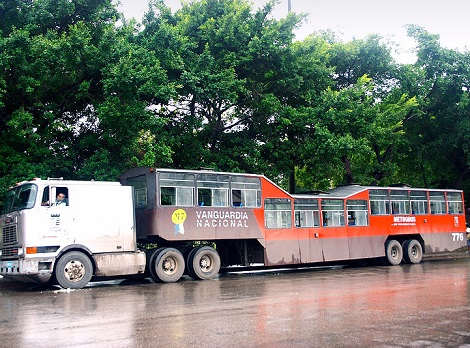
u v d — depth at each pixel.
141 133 21.33
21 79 17.70
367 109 25.12
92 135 20.78
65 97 21.03
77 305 10.47
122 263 14.72
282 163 25.77
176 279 15.75
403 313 8.95
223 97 22.05
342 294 11.63
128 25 20.98
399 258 22.08
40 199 13.73
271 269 21.22
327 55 26.39
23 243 13.38
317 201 19.84
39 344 6.86
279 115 24.95
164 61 20.62
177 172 16.31
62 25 20.67
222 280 16.02
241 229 17.45
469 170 34.59
